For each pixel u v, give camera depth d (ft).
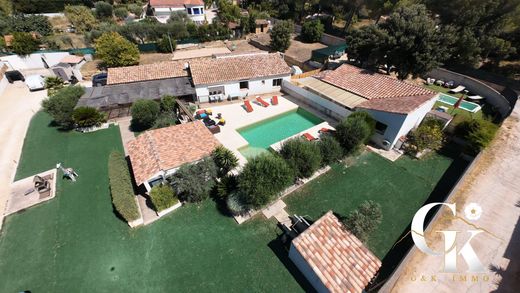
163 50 199.21
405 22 121.39
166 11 278.26
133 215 62.03
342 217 66.28
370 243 60.03
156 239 60.85
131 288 51.72
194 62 127.54
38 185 72.08
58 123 107.86
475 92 133.59
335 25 254.68
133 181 77.00
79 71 155.94
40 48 191.52
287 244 59.52
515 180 78.13
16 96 136.36
